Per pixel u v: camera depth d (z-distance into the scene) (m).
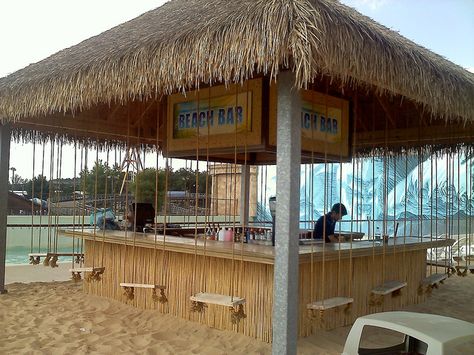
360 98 7.44
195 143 6.30
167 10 6.04
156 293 6.04
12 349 4.71
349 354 3.46
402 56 4.41
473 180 12.74
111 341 4.99
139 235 6.57
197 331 5.33
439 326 3.31
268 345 4.82
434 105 4.87
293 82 3.88
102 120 8.25
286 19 3.42
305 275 5.09
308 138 5.77
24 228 13.71
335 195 17.48
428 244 6.90
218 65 3.83
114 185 9.86
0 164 7.10
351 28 3.78
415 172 15.76
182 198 12.45
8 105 6.35
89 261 7.16
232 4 4.15
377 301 5.83
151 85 4.40
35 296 7.07
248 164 8.40
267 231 7.19
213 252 5.05
